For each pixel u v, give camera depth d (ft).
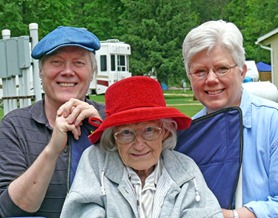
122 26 160.86
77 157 10.11
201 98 10.22
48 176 9.61
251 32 156.97
